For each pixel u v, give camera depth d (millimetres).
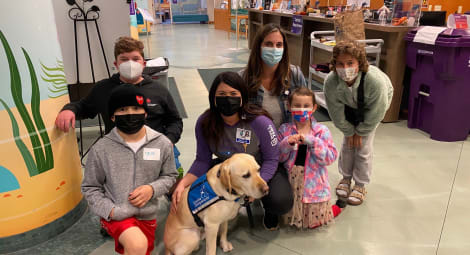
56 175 1956
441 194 2469
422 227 2115
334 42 3861
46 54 1817
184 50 9562
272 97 2133
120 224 1606
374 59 4086
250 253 1898
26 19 1692
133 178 1667
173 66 7375
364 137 2230
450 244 1962
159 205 2373
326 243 1980
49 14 1826
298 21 5406
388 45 3740
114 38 3217
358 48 1865
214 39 11836
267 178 1848
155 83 2211
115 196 1647
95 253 1899
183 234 1700
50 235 1995
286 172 2047
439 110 3320
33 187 1855
